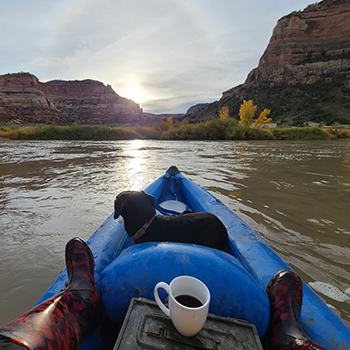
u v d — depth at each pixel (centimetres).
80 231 326
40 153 1239
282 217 366
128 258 114
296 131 2778
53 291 127
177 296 86
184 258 109
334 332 105
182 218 165
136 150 1409
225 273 106
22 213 387
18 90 12131
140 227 159
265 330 103
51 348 73
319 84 8062
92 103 16138
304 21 9738
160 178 408
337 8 9569
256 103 8631
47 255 269
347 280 222
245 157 1080
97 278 135
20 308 192
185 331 80
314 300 128
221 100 10488
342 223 345
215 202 293
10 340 67
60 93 16400
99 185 555
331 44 9488
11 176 659
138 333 85
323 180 612
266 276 144
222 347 82
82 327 93
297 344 87
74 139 2642
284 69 9319
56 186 548
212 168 780
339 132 2986
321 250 273
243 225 218
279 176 658
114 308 109
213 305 104
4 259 260
